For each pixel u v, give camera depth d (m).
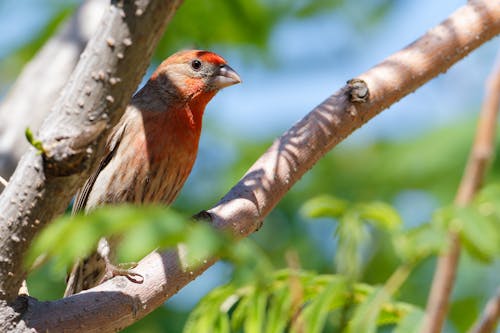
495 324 5.45
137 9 5.95
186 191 15.45
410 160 14.75
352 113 8.45
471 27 8.76
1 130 12.01
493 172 12.57
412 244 5.99
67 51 12.59
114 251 9.97
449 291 5.23
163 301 7.46
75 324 7.15
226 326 6.96
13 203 6.48
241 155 15.89
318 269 14.47
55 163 6.29
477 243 5.44
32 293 13.49
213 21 15.20
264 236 14.98
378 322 6.96
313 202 6.95
